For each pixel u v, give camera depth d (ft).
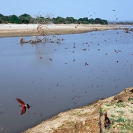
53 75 91.09
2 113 56.70
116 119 31.42
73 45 184.44
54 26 330.75
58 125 47.11
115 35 283.59
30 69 100.68
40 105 61.41
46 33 235.40
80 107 58.75
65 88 75.61
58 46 177.58
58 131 44.62
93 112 51.01
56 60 121.80
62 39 213.46
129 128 29.12
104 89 75.41
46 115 55.62
